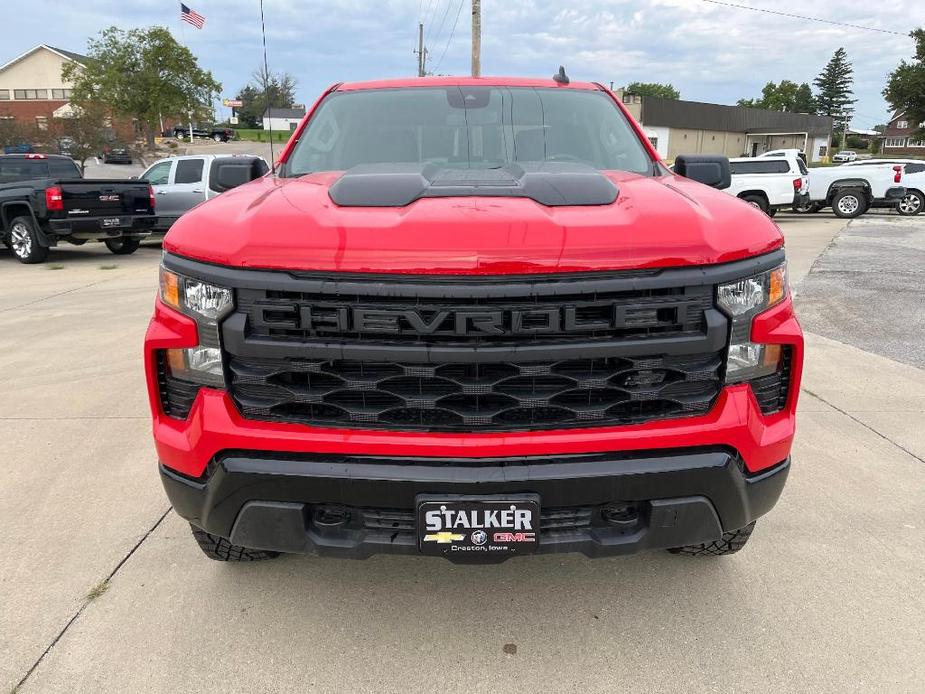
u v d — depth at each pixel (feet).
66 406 14.53
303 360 6.10
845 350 18.70
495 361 5.93
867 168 64.34
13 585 8.33
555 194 6.63
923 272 31.37
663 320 6.03
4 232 38.17
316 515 6.51
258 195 7.32
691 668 6.99
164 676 6.88
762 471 6.67
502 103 10.39
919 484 10.92
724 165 9.37
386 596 8.14
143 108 124.98
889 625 7.62
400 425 6.22
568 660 7.11
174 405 6.68
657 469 6.16
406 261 5.76
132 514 10.02
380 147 9.68
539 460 6.17
